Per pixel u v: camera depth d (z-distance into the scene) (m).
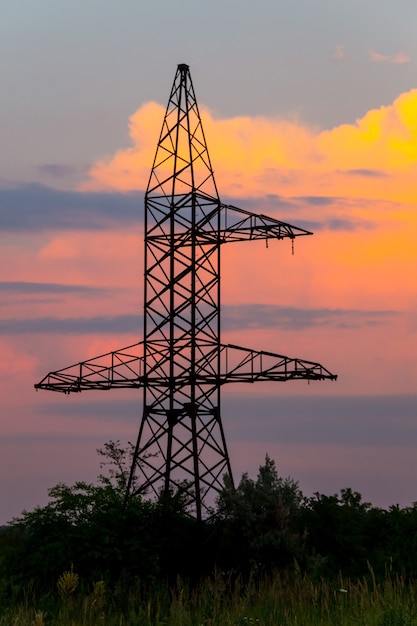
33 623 86.88
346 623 82.88
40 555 134.38
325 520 139.62
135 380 166.00
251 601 98.88
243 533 138.50
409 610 84.00
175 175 168.38
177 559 140.25
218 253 168.12
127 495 148.75
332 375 163.12
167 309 166.75
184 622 90.12
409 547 132.00
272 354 162.25
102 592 101.19
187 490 154.00
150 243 170.00
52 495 143.50
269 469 144.00
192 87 172.00
